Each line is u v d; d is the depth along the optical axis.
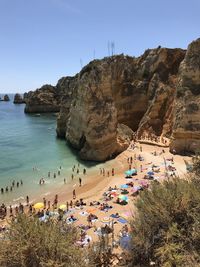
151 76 78.00
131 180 44.16
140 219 16.67
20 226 13.78
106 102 60.38
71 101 76.62
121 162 54.81
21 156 62.59
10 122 124.31
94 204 35.69
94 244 19.41
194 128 52.91
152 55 78.94
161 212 16.09
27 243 12.66
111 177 46.91
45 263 12.25
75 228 16.23
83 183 45.53
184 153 53.94
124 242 17.55
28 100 162.12
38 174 50.22
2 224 30.00
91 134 57.75
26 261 12.62
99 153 56.91
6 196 40.88
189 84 55.81
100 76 61.25
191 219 15.60
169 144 59.28
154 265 15.21
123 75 78.75
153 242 15.66
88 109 59.16
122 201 35.41
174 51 76.00
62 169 52.91
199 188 17.56
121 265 16.47
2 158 60.88
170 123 68.00
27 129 103.69
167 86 71.56
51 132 96.44
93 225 29.44
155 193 17.30
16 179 47.75
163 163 50.38
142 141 65.12
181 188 17.31
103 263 16.80
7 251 12.77
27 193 41.97
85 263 13.54
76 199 38.75
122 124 73.44
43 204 35.44
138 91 78.56
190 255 14.02
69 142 72.69
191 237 14.79
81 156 59.16
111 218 30.97
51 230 13.99
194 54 56.38
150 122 70.12
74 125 68.62
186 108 53.94
